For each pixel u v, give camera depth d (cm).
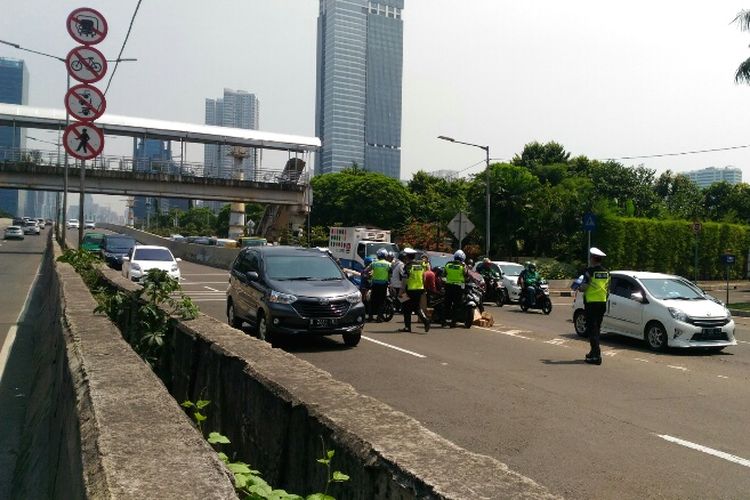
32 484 478
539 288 2020
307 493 317
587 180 3981
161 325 720
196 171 4903
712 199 5678
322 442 305
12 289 2161
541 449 614
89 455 252
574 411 762
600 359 1091
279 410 368
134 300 793
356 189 6606
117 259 3009
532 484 222
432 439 274
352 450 273
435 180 6956
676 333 1239
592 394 856
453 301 1545
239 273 1348
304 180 5131
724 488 521
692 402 823
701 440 655
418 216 6381
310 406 329
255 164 5219
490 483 222
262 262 1249
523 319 1838
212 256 4175
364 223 6569
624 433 675
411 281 1445
